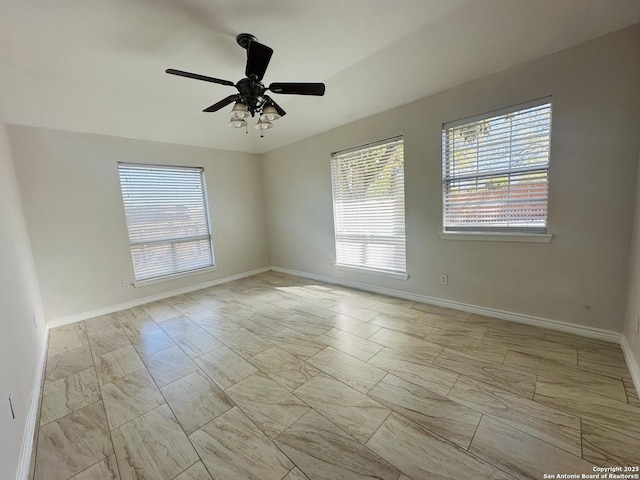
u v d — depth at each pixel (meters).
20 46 2.13
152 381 2.12
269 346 2.57
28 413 1.72
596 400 1.67
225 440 1.54
